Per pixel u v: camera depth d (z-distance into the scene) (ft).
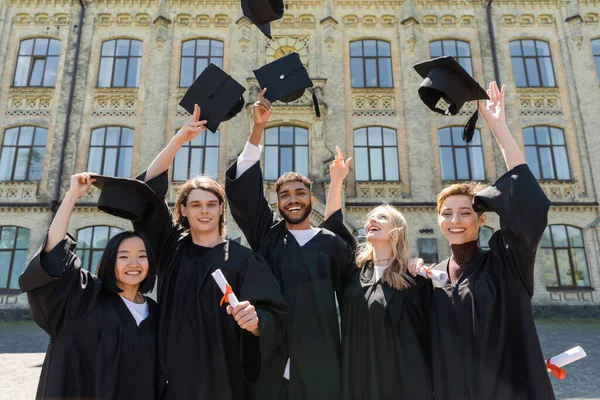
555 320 47.39
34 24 59.11
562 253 51.65
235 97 11.61
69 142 54.70
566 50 59.06
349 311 10.59
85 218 51.57
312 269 10.95
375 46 60.08
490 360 8.68
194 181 11.51
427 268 10.32
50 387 8.69
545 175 55.11
